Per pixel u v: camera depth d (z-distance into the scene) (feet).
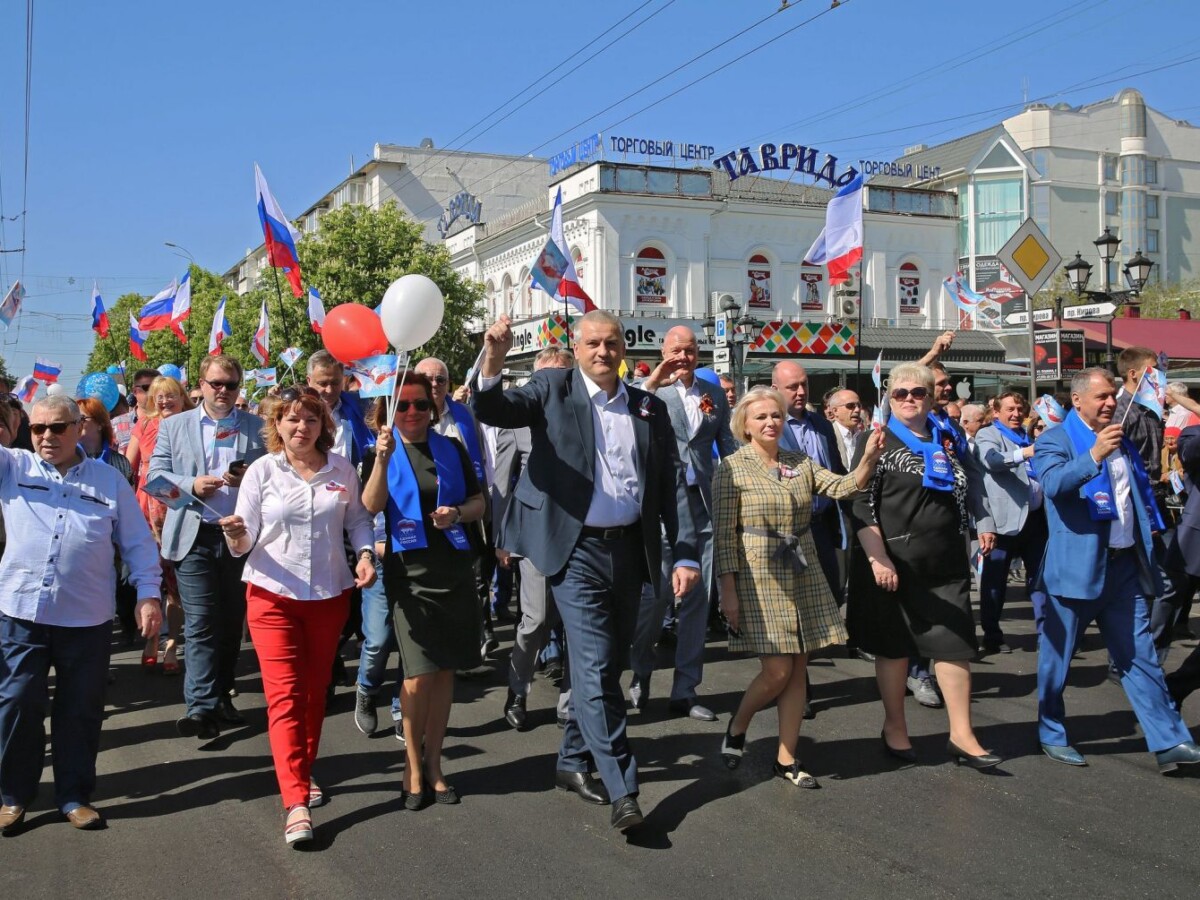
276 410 14.34
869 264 102.53
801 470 15.74
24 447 22.02
